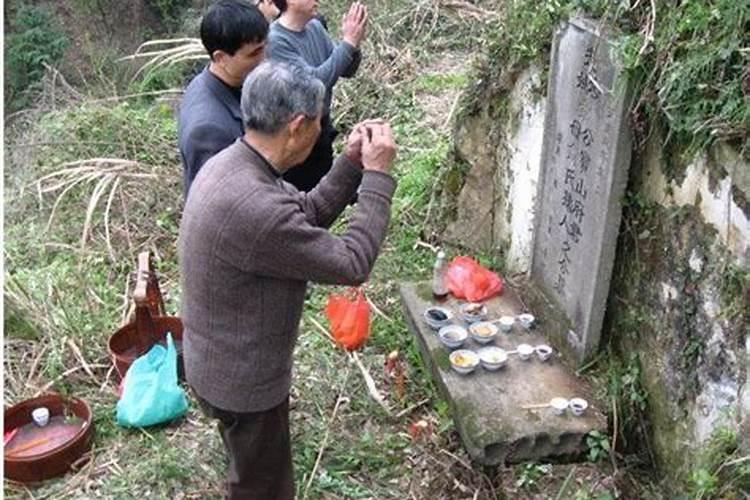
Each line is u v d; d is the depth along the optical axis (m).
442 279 3.68
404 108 6.05
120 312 4.01
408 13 7.27
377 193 2.19
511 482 2.73
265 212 2.02
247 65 2.84
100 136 5.66
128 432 3.22
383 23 7.22
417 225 4.58
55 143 5.52
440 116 5.83
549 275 3.31
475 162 4.18
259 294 2.14
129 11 10.84
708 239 2.42
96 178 5.07
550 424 2.82
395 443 3.14
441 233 4.41
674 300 2.61
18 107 9.35
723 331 2.37
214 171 2.10
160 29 10.87
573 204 3.03
